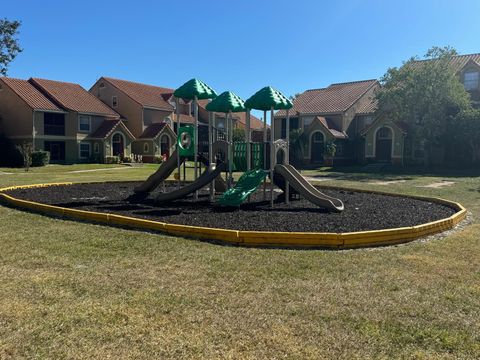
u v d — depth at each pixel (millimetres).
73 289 5109
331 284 5391
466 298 4969
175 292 5051
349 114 39812
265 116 13195
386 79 32500
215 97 13242
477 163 31359
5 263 6129
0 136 36969
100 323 4219
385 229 8305
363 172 29891
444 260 6531
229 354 3695
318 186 17828
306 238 7262
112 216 9039
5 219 9508
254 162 12367
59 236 7820
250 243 7328
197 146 13469
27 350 3717
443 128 30609
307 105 42594
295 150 39188
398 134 34906
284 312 4535
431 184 20250
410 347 3855
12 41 41531
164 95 49062
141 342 3877
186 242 7406
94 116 41031
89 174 26391
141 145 44000
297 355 3691
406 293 5113
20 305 4613
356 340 3961
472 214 11102
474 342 3939
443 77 29828
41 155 34688
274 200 12969
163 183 16203
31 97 37438
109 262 6215
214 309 4586
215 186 14586
